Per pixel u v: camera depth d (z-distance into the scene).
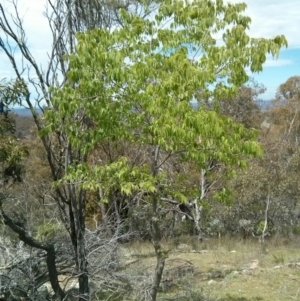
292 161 18.61
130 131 7.16
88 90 6.68
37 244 8.15
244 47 6.70
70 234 8.84
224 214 18.69
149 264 12.52
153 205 7.51
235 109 21.88
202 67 6.70
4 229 8.91
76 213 8.69
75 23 8.60
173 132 6.17
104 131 7.02
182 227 20.23
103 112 6.73
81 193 8.75
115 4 8.95
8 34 7.91
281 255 14.98
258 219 18.92
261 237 17.95
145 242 16.02
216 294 10.77
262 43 6.64
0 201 7.71
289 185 17.97
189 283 10.57
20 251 8.71
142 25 6.84
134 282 8.98
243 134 7.00
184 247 17.05
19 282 8.48
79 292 8.66
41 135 7.44
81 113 7.77
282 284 11.57
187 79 6.28
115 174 6.84
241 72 6.68
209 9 6.96
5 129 7.65
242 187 17.17
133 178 6.91
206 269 13.34
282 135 26.62
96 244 9.13
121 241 14.14
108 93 6.72
